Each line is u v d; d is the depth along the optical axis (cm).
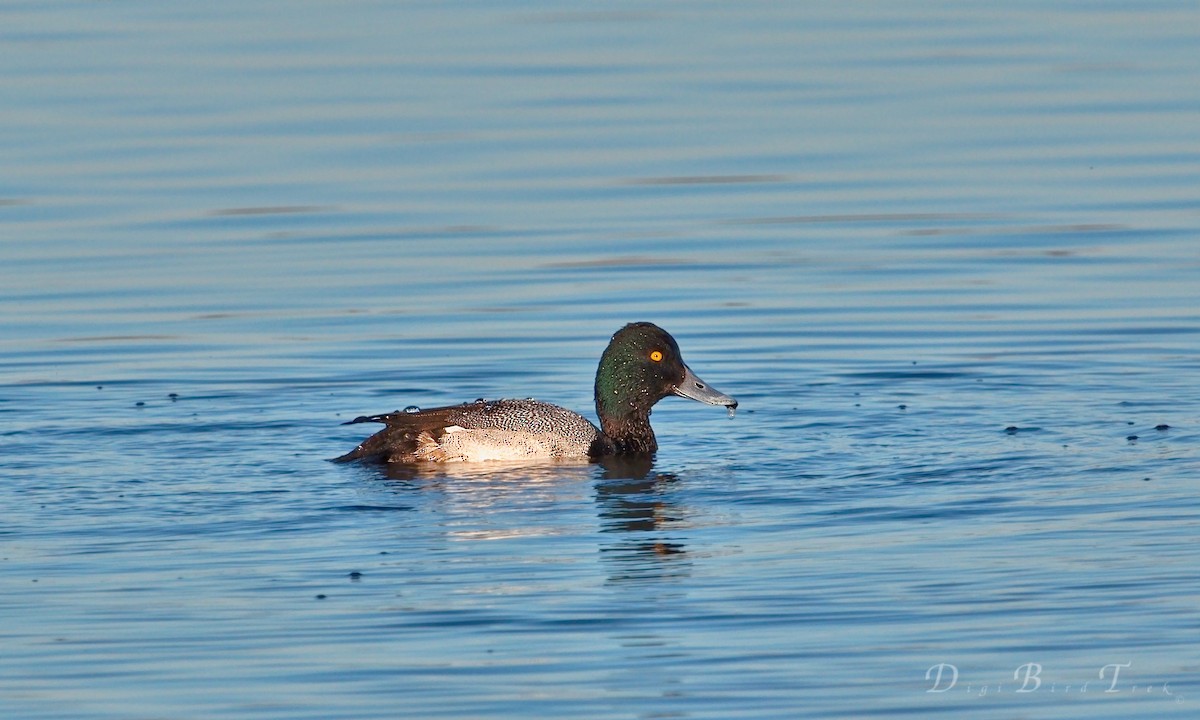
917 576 1156
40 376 1781
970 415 1619
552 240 2247
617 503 1352
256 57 3045
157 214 2345
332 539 1258
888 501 1344
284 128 2670
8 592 1146
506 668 1009
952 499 1343
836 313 1973
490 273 2125
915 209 2342
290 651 1040
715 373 1792
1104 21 3231
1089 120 2681
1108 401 1656
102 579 1171
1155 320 1923
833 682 984
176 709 959
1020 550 1209
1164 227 2248
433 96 2820
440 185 2458
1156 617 1073
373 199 2403
